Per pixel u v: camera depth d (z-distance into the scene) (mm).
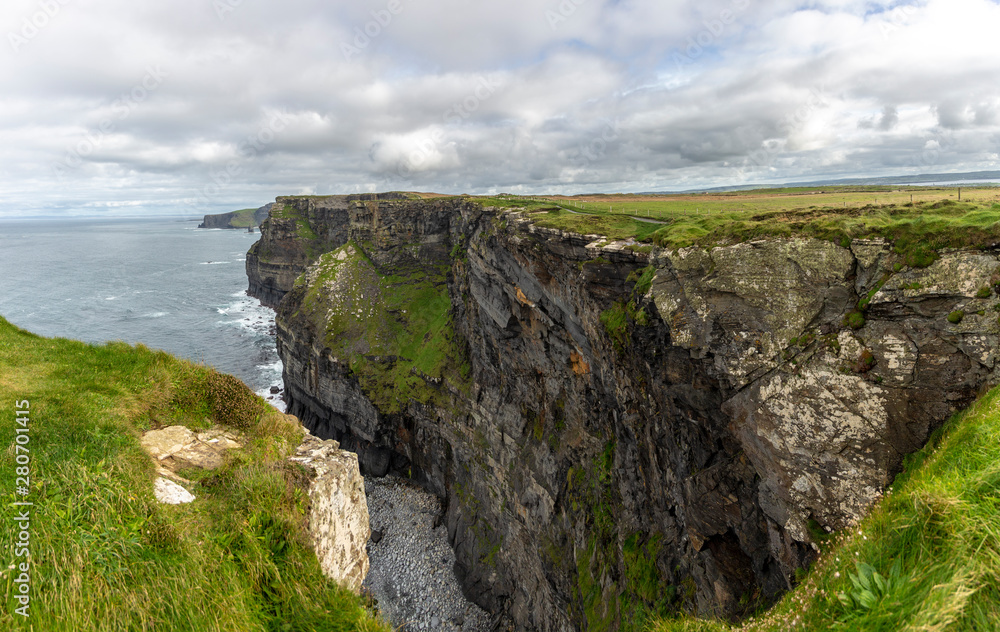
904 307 19203
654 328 27344
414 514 62312
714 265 24391
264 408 15805
